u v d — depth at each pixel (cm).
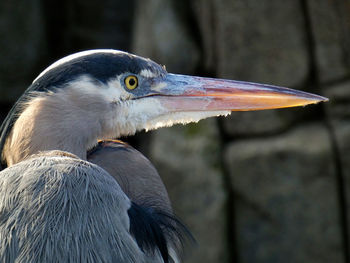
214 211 1079
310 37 1054
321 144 1038
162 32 1161
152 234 392
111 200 378
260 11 1062
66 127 448
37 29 1398
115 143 508
